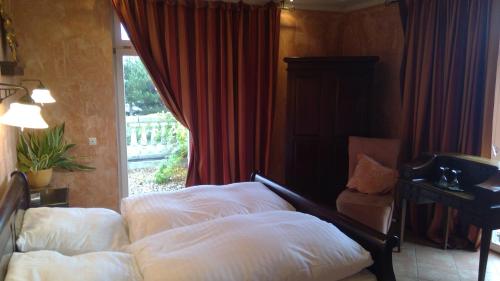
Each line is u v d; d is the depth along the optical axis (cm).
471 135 312
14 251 177
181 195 260
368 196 345
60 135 346
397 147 366
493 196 241
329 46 480
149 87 414
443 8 333
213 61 409
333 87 409
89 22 354
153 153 431
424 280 280
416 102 358
